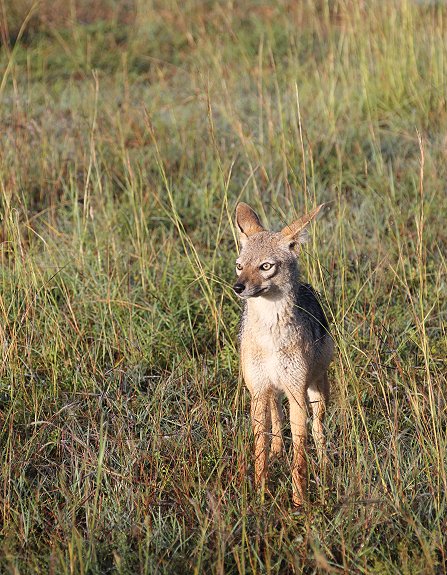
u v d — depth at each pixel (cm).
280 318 854
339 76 1967
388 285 1210
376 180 1507
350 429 879
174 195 1480
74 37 2570
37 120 1758
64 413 945
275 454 897
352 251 1282
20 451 867
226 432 907
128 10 2947
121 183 1505
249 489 829
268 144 1602
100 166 1550
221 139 1675
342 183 1550
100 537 757
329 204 1455
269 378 872
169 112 1903
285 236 874
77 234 1279
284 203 1423
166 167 1576
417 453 852
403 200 1448
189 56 2434
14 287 1116
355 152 1669
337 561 745
